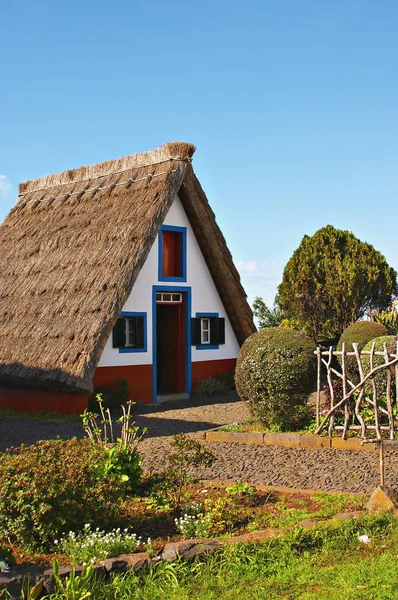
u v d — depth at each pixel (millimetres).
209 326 20984
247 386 13094
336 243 28750
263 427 13172
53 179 22750
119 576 6004
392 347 12172
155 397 18766
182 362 20109
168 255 19906
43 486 6719
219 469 10102
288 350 12820
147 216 18125
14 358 17406
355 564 6371
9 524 6660
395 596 5684
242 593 5852
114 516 7379
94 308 16750
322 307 28391
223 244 20547
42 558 6426
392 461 10180
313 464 10227
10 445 12617
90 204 20406
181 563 6312
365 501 8078
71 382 15703
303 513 7730
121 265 17359
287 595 5805
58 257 19359
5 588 5547
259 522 7504
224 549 6527
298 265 29203
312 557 6555
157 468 10141
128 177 20078
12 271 20406
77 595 5570
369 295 28141
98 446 8570
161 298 19531
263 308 28391
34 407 17344
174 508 8102
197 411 16734
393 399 12258
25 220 22234
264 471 9914
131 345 18406
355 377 14648
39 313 18078
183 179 19328
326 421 12133
